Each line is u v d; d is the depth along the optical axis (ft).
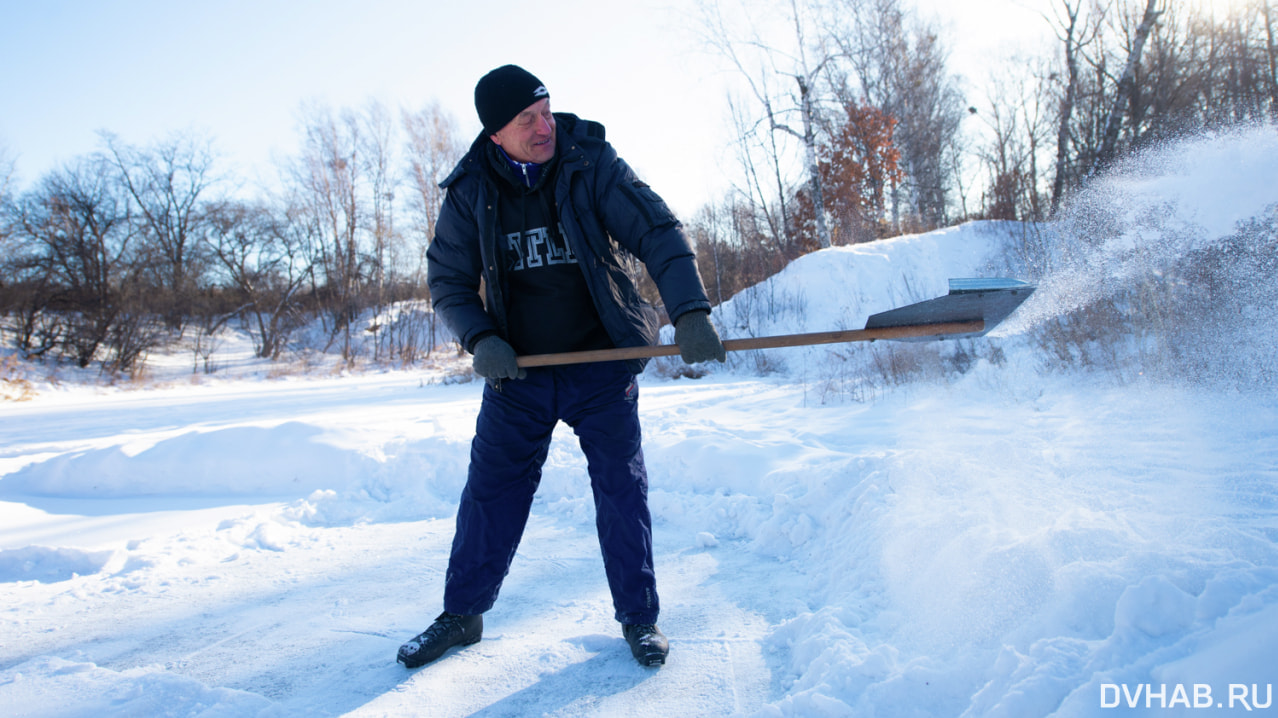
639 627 7.11
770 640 7.30
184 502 14.73
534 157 7.14
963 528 7.68
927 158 78.64
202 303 102.83
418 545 11.48
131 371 76.23
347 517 13.30
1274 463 9.60
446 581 7.52
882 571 7.97
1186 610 5.16
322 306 110.11
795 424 17.60
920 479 9.82
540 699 6.45
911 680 5.57
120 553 11.24
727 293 66.59
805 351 40.22
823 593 8.39
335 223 102.89
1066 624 5.57
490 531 7.42
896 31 68.44
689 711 6.08
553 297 7.40
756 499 11.88
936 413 16.79
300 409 33.63
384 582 9.88
